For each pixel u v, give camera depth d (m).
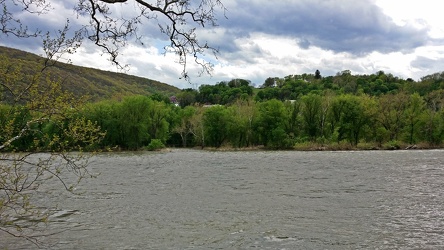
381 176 35.88
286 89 182.62
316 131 86.06
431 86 144.12
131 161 54.75
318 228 18.31
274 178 35.06
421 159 52.75
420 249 15.18
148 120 84.50
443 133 78.75
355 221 19.48
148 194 27.80
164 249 15.59
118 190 29.52
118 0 6.30
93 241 16.67
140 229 18.59
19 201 23.45
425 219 19.80
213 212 21.86
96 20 7.10
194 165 48.22
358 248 15.35
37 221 19.77
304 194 26.94
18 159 7.12
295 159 55.06
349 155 61.62
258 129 85.50
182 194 27.64
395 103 82.56
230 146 90.25
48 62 6.88
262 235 17.28
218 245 16.00
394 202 24.02
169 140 101.06
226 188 29.95
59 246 16.05
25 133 7.20
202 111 95.19
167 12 6.98
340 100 82.75
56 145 7.43
